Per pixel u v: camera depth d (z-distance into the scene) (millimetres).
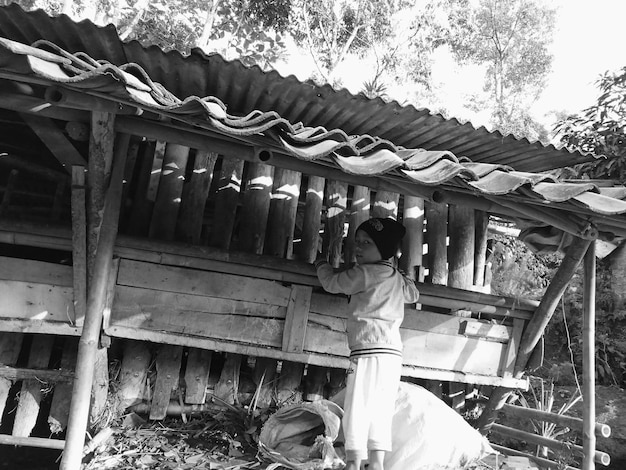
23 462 4031
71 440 2432
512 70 21953
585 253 3334
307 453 2818
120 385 3238
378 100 2879
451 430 3070
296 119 3354
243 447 3115
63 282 2961
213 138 2316
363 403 2623
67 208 3510
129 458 2840
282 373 3596
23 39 2602
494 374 3820
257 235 3490
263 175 3582
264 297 3273
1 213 3293
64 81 1538
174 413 3299
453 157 2270
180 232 3355
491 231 4488
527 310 3816
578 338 6969
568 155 3447
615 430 5344
